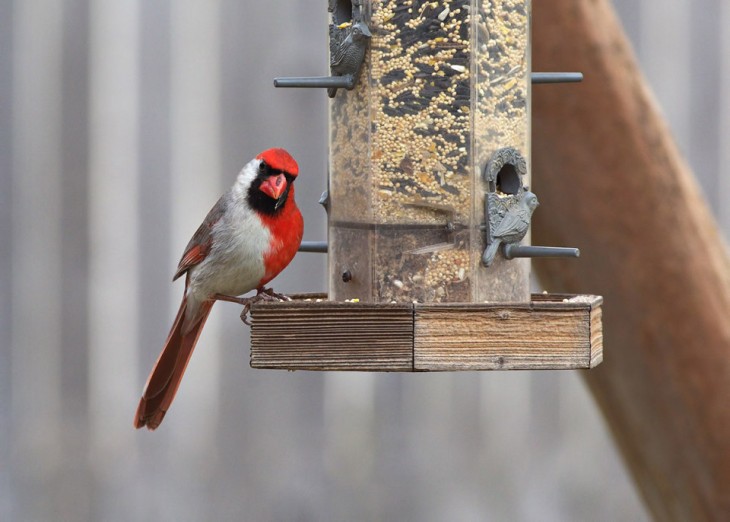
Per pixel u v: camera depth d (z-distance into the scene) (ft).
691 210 26.68
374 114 25.02
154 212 39.29
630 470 27.99
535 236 27.55
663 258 26.63
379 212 24.93
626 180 26.63
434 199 24.79
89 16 39.01
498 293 24.97
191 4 39.34
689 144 42.86
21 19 38.88
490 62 25.21
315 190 40.01
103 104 39.06
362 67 25.23
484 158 24.98
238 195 27.20
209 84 39.45
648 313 26.78
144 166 39.24
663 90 42.42
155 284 39.27
